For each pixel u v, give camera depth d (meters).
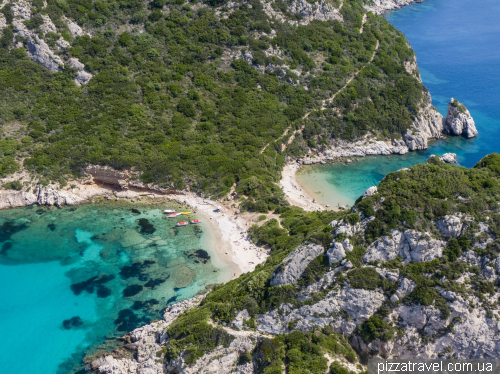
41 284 78.56
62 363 63.06
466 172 64.56
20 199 100.88
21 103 112.06
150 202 103.44
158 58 127.69
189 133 113.94
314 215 93.00
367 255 57.94
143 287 77.94
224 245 89.12
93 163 104.56
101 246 89.00
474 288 55.06
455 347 54.62
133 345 63.81
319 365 51.47
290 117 126.56
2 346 66.00
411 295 55.25
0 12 119.19
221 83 128.75
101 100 116.12
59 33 122.56
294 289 58.91
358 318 56.03
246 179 104.62
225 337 57.88
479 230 56.88
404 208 58.66
